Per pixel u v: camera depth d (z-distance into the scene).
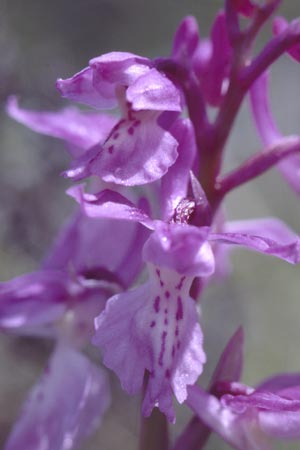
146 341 0.15
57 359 0.18
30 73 0.28
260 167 0.16
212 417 0.16
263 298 0.31
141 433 0.17
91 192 0.17
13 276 0.27
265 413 0.16
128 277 0.17
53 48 0.34
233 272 0.31
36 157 0.27
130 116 0.15
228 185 0.16
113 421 0.28
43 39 0.34
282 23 0.17
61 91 0.15
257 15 0.16
